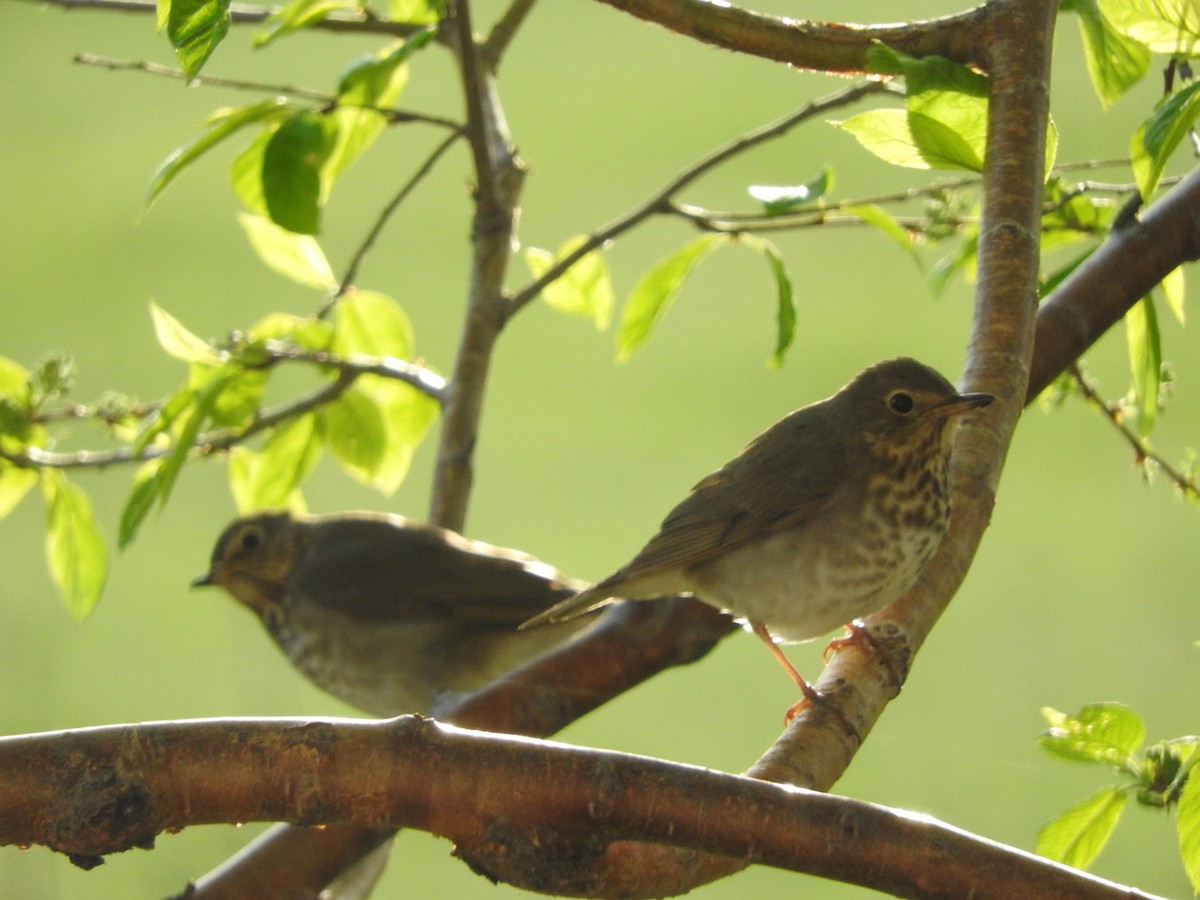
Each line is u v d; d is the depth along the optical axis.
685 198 21.67
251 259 21.75
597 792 4.04
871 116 6.36
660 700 15.07
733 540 7.57
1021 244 6.21
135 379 19.03
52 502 8.09
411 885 13.12
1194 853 5.14
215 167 24.08
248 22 8.16
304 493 18.72
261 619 11.57
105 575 8.15
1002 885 4.02
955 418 7.39
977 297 6.36
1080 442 18.30
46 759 4.05
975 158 6.25
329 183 7.90
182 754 4.06
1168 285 7.22
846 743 5.63
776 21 6.32
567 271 8.95
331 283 8.77
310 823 4.07
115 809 3.99
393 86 8.36
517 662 10.84
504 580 10.91
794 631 7.68
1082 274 6.82
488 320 8.65
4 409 8.08
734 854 4.05
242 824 4.10
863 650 6.11
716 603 7.66
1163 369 7.18
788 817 4.03
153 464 8.13
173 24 5.09
